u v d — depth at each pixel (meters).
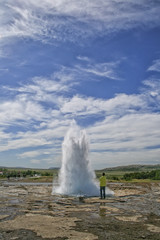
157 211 17.61
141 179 98.25
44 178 92.62
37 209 18.11
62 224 13.03
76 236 10.73
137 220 14.27
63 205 20.36
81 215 15.77
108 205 20.53
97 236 10.78
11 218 14.45
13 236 10.63
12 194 30.11
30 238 10.34
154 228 12.36
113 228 12.32
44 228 12.05
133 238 10.57
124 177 107.88
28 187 43.47
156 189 41.75
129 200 24.30
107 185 51.94
